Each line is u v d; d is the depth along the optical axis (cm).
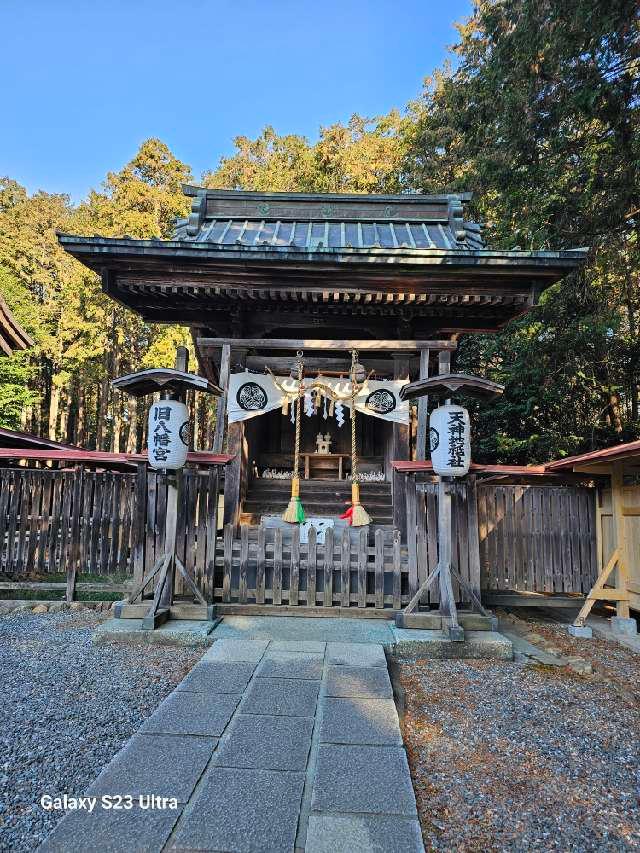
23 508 657
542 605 633
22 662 451
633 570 577
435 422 517
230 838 215
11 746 306
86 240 583
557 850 222
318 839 214
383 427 892
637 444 490
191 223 729
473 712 361
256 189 2053
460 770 284
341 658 434
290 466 922
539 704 377
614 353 1078
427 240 710
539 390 1178
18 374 1731
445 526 527
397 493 682
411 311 702
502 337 1219
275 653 446
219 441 684
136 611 536
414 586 565
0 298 757
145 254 593
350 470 915
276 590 577
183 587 582
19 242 2311
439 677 429
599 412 1270
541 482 697
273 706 342
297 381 704
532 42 912
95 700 373
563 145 949
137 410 2517
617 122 856
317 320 736
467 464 506
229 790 248
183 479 591
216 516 590
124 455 605
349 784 253
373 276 621
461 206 761
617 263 919
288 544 603
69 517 657
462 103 1250
